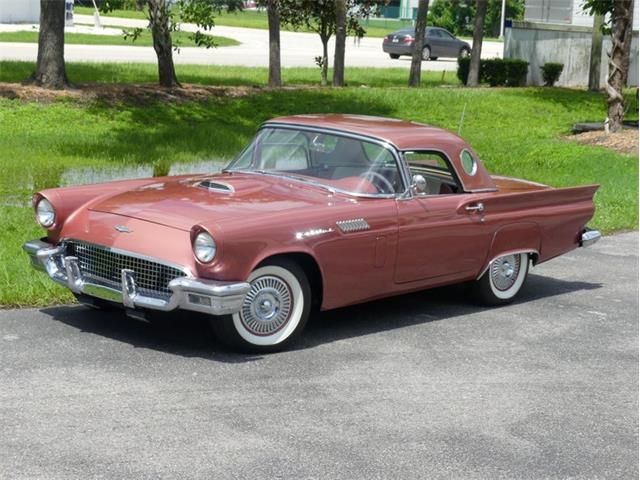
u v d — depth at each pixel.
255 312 6.32
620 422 5.57
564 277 9.40
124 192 7.04
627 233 11.88
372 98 24.41
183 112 20.98
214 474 4.55
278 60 25.39
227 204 6.53
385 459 4.84
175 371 5.95
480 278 7.88
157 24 22.45
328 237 6.51
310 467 4.69
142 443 4.85
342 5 26.86
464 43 42.38
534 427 5.41
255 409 5.40
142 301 6.15
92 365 5.96
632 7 21.23
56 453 4.68
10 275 7.72
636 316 7.99
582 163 17.92
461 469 4.79
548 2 33.59
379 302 8.05
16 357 6.04
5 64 24.41
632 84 32.81
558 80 32.59
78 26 44.31
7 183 12.81
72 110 19.52
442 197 7.36
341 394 5.73
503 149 19.77
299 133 7.45
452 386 6.00
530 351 6.85
